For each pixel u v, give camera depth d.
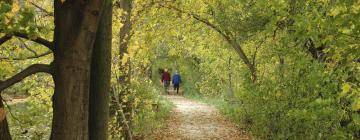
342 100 7.70
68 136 4.31
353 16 6.24
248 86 14.72
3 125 4.58
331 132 8.60
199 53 24.61
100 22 5.24
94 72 5.27
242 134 16.70
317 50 9.75
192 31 19.86
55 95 4.37
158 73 46.06
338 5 6.88
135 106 12.41
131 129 12.35
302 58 9.29
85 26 4.29
